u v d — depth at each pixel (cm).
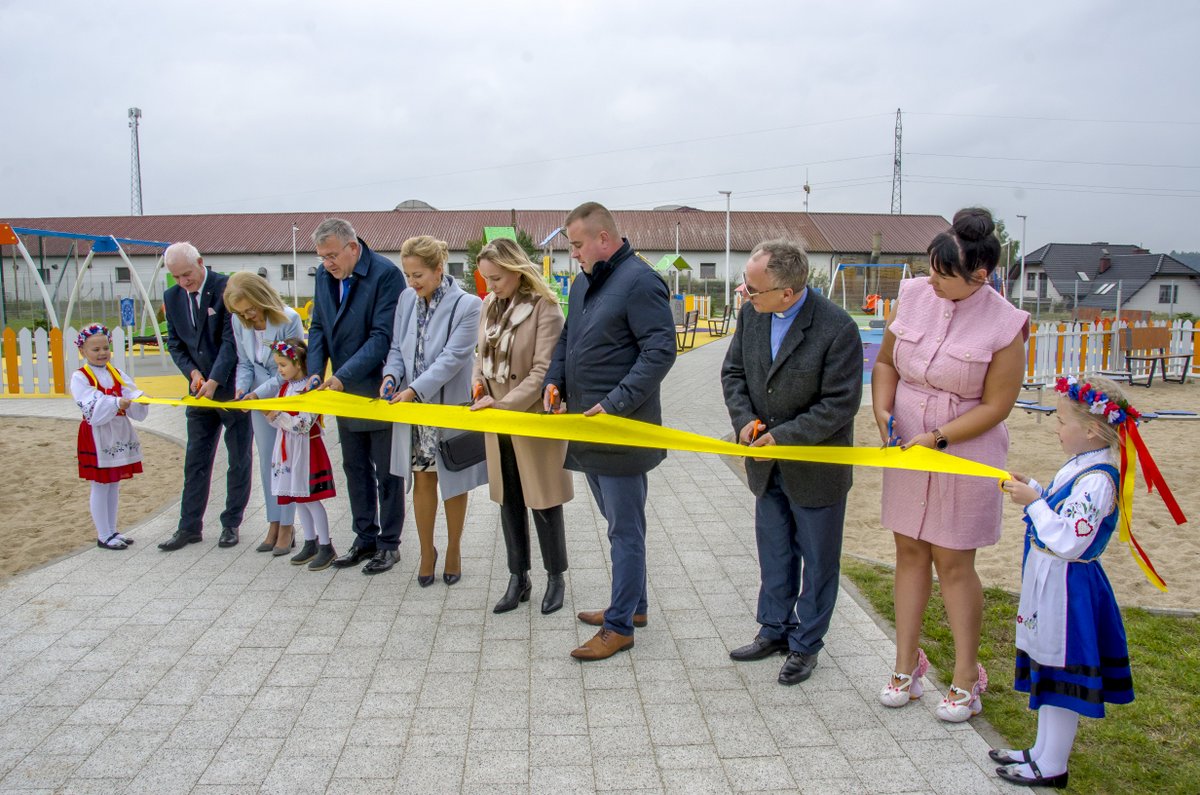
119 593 466
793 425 336
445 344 466
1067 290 5119
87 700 348
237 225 4856
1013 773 290
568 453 395
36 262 4338
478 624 426
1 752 310
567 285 2150
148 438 905
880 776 294
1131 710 335
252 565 513
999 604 441
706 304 3969
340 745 314
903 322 331
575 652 383
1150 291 4853
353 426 485
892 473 336
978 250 293
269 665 380
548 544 438
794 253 330
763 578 382
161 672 373
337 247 472
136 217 4906
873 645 400
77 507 662
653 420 387
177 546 541
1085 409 279
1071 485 279
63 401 1185
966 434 310
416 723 330
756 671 374
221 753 309
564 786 288
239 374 522
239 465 543
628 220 5347
